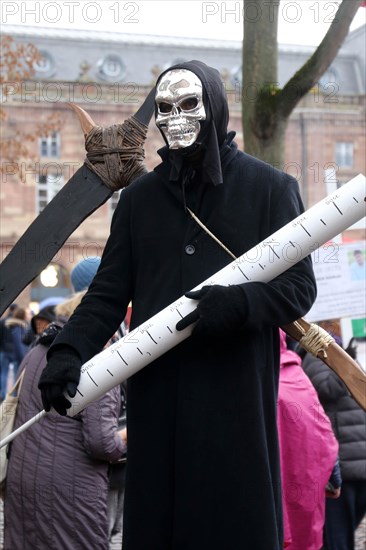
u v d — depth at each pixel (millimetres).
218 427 3100
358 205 3000
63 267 31859
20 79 17391
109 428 4828
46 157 36844
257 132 8109
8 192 40281
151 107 3688
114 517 5730
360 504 6742
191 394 3119
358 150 41031
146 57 47656
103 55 47375
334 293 6793
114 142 3668
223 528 3086
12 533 4883
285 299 3051
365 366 6773
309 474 5035
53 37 46719
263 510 3084
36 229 3725
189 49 47562
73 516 4828
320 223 3012
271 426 3193
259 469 3094
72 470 4832
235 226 3205
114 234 3385
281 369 5152
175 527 3135
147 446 3193
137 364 3094
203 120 3170
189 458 3104
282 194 3227
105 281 3357
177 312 3045
